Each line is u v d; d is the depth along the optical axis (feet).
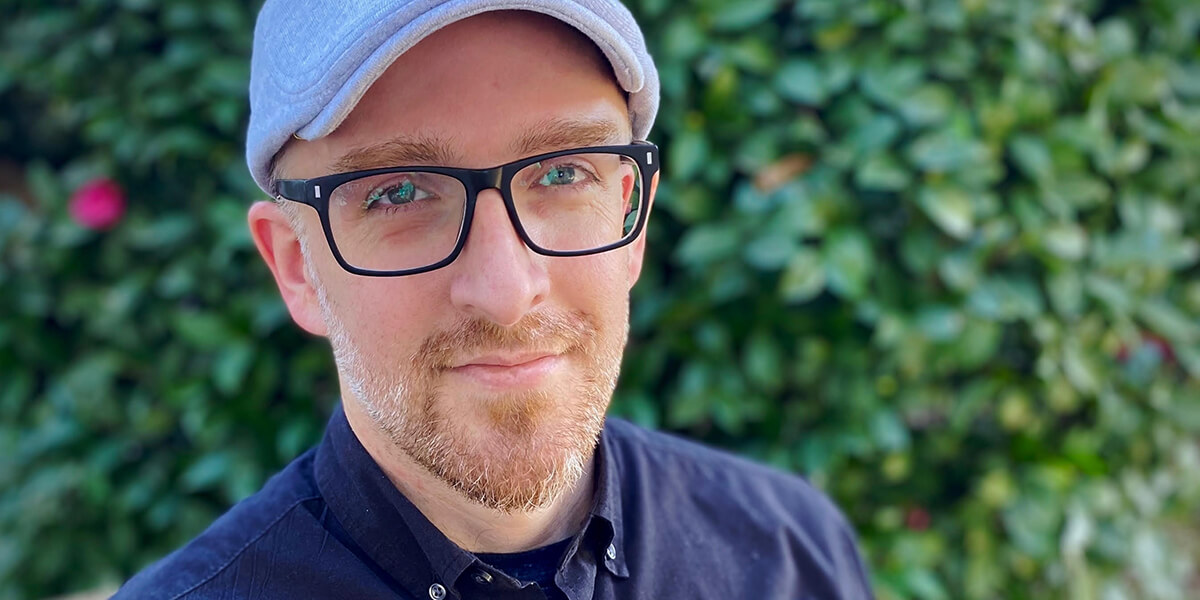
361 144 1.19
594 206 1.30
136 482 2.75
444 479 1.26
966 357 2.36
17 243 2.82
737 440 2.49
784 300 2.34
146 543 2.81
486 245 1.19
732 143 2.37
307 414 2.65
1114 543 2.63
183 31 2.67
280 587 1.33
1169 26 2.65
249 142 1.32
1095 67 2.49
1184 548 3.43
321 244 1.27
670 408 2.47
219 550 1.37
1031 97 2.37
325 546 1.35
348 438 1.37
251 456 2.62
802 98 2.27
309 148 1.24
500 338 1.21
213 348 2.62
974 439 2.62
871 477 2.55
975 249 2.31
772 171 2.30
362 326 1.25
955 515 2.59
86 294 2.82
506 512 1.28
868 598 1.78
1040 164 2.32
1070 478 2.53
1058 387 2.50
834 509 1.82
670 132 2.36
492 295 1.18
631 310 2.42
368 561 1.34
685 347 2.40
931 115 2.26
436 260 1.22
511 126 1.20
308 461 1.49
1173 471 2.78
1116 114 2.55
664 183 2.36
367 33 1.13
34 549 2.78
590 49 1.25
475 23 1.19
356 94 1.14
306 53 1.18
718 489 1.67
